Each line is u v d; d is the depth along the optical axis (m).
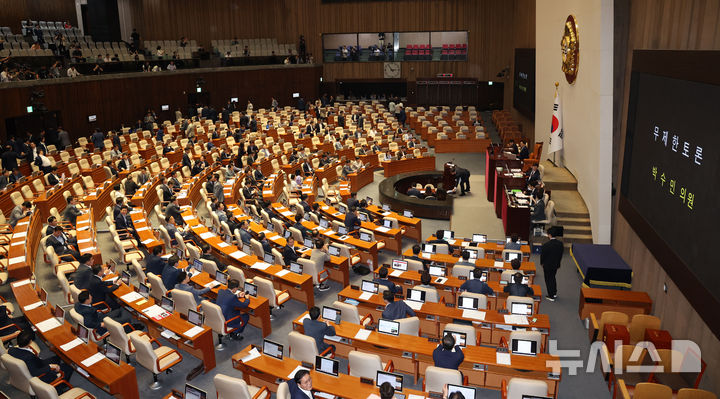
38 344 10.86
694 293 8.80
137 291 12.23
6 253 14.09
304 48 43.47
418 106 44.06
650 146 11.37
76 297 10.80
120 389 8.64
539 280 14.36
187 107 37.69
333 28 44.16
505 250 13.56
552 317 12.35
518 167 20.44
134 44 38.28
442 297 12.45
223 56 39.97
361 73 44.47
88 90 29.30
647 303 11.50
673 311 10.34
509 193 17.61
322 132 32.66
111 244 16.69
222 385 8.06
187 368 10.27
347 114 38.91
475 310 10.66
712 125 8.37
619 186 14.38
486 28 41.97
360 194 23.62
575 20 17.98
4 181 18.89
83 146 27.42
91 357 9.12
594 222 15.45
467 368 8.93
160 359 9.62
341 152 28.39
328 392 8.05
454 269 12.50
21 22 34.56
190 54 39.31
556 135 20.73
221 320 10.49
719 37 8.41
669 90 10.29
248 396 7.99
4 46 28.45
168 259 12.80
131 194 19.70
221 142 30.42
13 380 8.84
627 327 10.38
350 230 16.38
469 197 21.62
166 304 10.79
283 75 42.47
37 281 14.00
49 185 20.14
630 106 12.75
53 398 7.78
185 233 15.34
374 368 8.55
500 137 33.94
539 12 25.16
